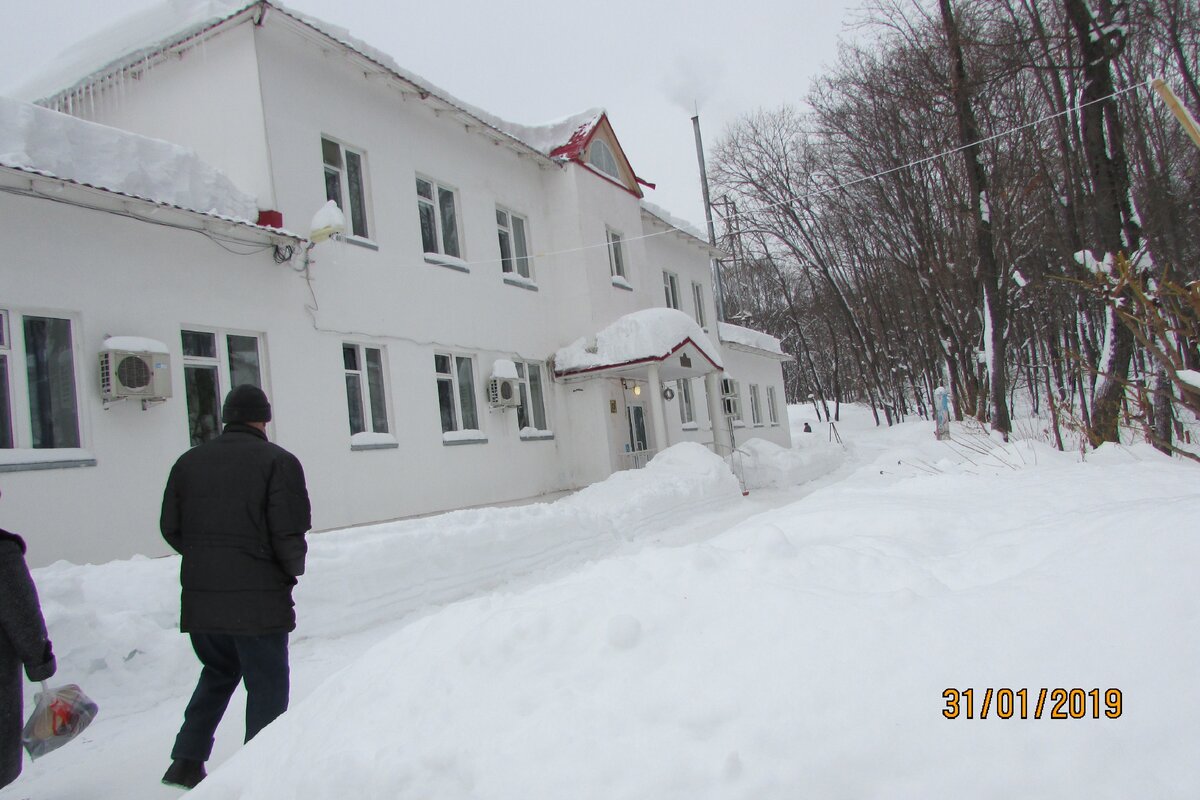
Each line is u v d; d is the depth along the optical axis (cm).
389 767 239
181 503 389
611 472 1538
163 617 559
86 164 771
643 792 203
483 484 1295
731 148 3844
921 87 2241
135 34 1062
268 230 918
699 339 1688
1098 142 1457
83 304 753
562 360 1559
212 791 278
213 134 1016
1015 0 1717
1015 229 2288
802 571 318
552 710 239
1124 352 1316
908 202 2728
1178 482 633
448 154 1348
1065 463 1034
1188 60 1759
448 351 1269
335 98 1112
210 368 883
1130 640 219
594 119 1700
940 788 188
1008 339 3177
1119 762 187
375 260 1136
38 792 382
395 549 732
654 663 249
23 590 331
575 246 1606
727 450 1783
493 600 340
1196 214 1591
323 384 1012
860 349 4262
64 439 734
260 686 372
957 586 311
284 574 387
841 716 211
